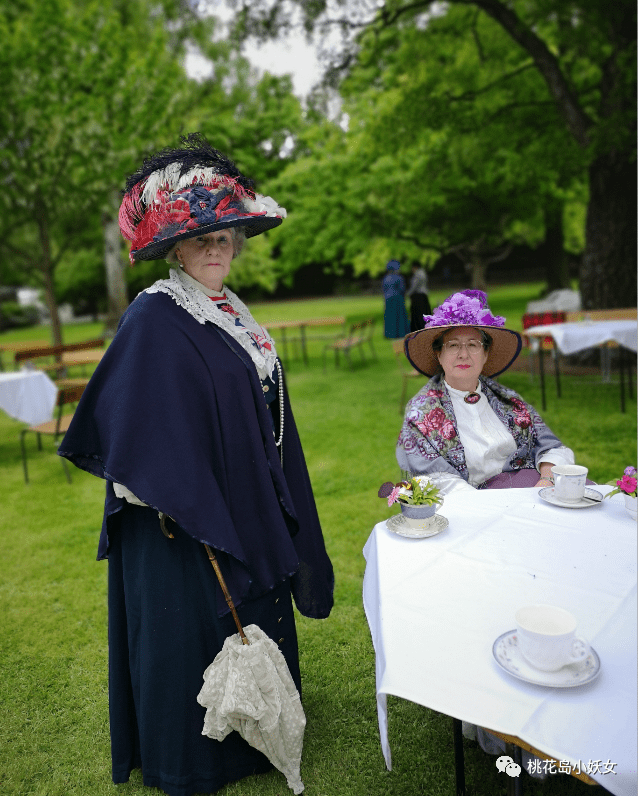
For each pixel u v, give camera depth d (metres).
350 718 2.20
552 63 8.27
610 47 8.38
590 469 4.41
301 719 1.85
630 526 1.70
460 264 37.22
